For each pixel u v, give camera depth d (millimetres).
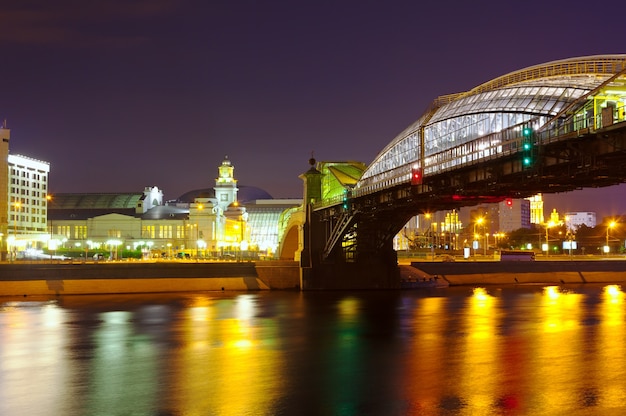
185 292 121500
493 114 92688
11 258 158000
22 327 73500
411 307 91375
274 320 78625
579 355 54281
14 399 43125
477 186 75438
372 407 40250
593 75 84500
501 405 40125
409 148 115688
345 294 114438
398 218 113375
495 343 60469
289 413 39375
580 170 59125
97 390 45031
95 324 75812
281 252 166750
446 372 48844
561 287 128250
